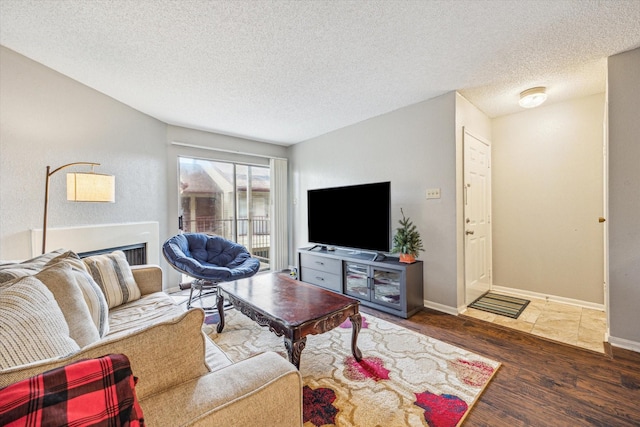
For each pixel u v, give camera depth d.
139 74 2.40
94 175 2.27
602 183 2.89
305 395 1.58
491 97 2.95
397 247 2.93
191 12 1.64
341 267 3.37
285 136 4.41
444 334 2.34
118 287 1.87
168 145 3.67
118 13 1.65
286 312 1.74
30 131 2.20
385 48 2.04
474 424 1.37
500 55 2.14
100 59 2.17
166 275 3.60
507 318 2.68
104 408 0.54
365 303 3.09
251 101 2.99
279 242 4.81
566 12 1.67
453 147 2.79
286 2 1.57
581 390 1.60
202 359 0.82
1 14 1.65
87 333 1.11
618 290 2.10
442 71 2.39
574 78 2.54
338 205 3.57
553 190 3.18
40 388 0.51
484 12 1.67
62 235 2.35
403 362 1.91
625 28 1.81
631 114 2.05
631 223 2.05
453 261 2.81
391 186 3.35
